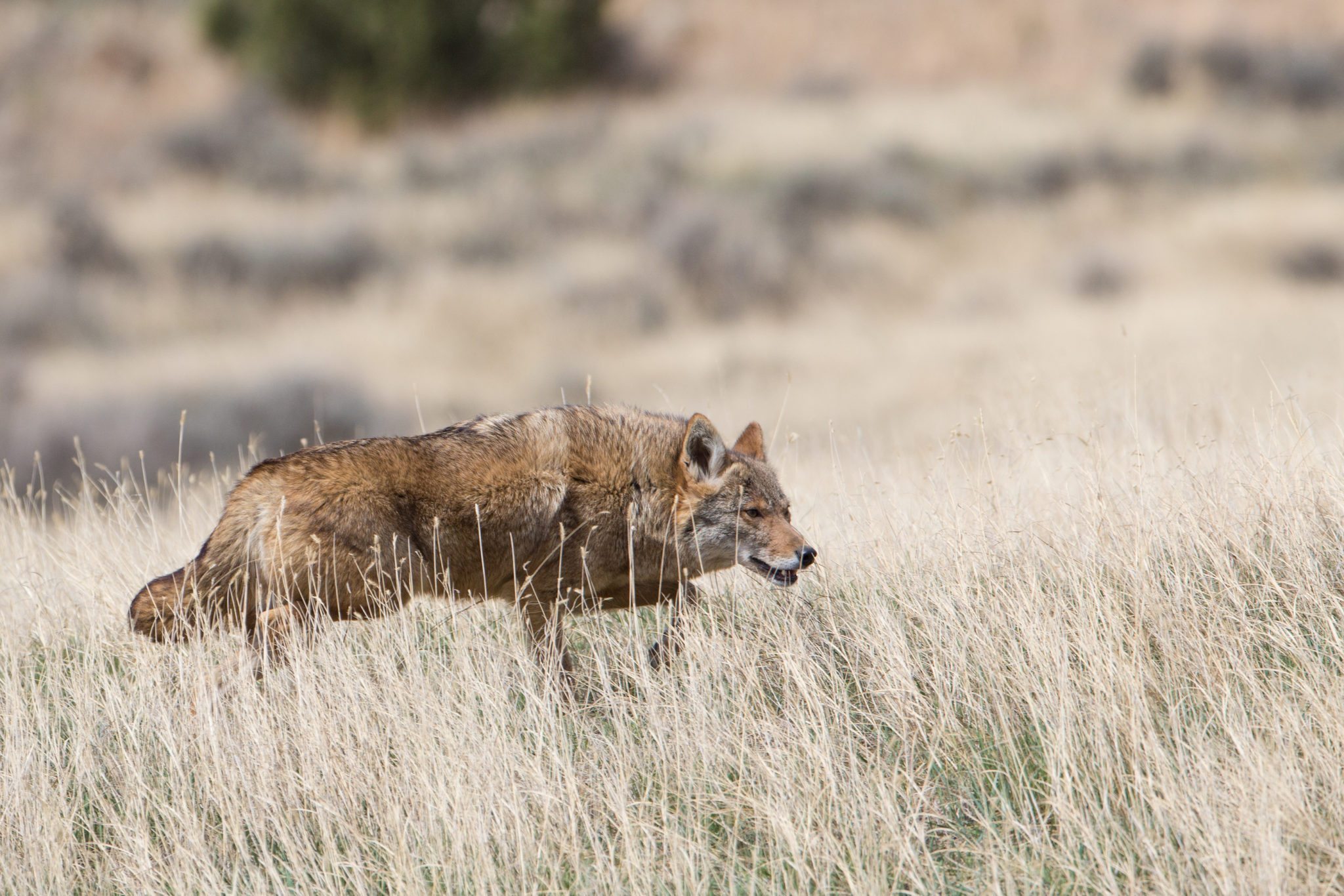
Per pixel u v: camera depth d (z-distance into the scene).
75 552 16.97
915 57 125.50
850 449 24.81
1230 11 123.31
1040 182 95.88
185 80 121.00
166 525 19.78
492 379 73.25
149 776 12.03
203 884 10.46
